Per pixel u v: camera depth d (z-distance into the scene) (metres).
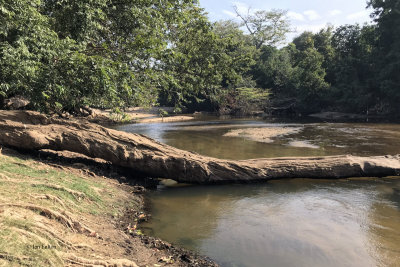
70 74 9.15
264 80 53.88
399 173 10.56
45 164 8.17
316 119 38.53
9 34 8.27
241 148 15.86
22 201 4.96
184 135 21.95
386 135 20.94
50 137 8.88
